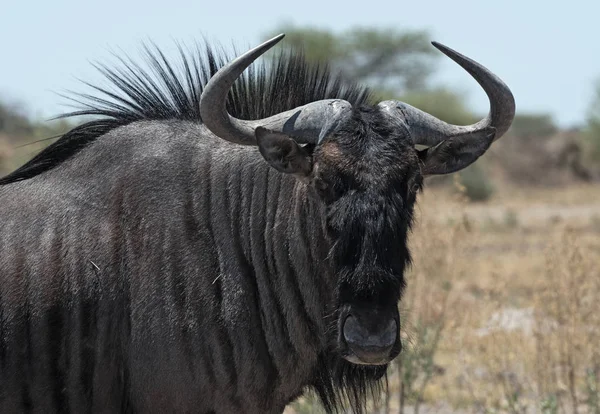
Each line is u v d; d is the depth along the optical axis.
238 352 20.38
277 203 20.78
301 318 20.70
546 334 34.09
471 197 186.12
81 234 20.56
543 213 153.38
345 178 18.70
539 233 106.88
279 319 20.73
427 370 31.61
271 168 20.94
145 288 20.17
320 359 21.17
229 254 20.64
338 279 18.58
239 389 20.47
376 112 19.75
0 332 20.14
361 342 18.09
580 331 31.92
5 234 20.77
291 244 20.53
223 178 21.03
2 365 20.09
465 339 34.22
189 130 21.67
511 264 70.25
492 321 35.69
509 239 99.56
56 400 20.25
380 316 18.16
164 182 20.91
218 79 19.25
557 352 34.00
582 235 94.06
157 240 20.41
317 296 20.33
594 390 30.66
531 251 72.00
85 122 22.16
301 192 20.25
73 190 21.09
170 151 21.23
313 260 20.11
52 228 20.72
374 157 18.81
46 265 20.41
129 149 21.31
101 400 20.31
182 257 20.34
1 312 20.17
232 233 20.78
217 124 19.64
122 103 22.36
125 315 20.20
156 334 20.02
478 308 38.03
